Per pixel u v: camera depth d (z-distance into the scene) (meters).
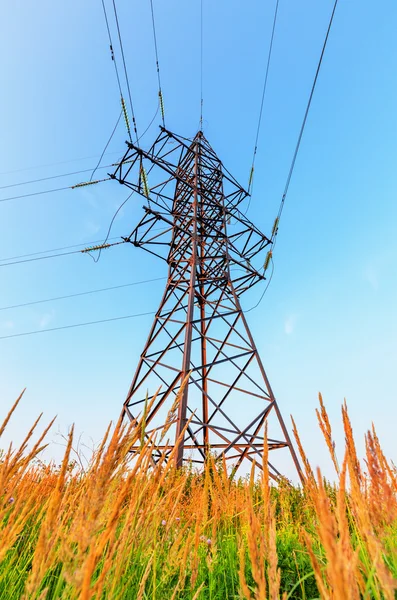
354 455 1.09
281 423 13.30
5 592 1.69
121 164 18.12
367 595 0.92
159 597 2.03
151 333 17.12
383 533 0.98
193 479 2.88
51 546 1.18
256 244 23.09
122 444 1.11
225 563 2.88
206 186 23.50
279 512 5.11
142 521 1.56
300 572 3.05
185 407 11.81
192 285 16.91
